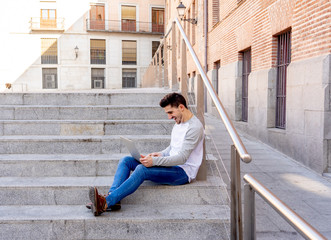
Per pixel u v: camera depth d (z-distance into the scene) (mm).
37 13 31953
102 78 33656
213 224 2822
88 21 32719
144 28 34188
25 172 3584
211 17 13742
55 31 32250
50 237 2801
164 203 3182
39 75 32375
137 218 2801
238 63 10266
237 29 10156
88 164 3596
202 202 3189
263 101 7852
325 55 5148
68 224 2795
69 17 32406
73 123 4309
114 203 2887
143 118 4688
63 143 3955
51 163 3576
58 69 32500
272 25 7434
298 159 5953
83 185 3193
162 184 3205
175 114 3135
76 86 32812
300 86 5887
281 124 7461
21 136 4188
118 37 33406
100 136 4156
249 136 8859
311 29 5641
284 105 7289
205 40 14539
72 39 32594
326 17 5160
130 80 34188
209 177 3506
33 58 32156
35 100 5012
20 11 31672
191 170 3188
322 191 4258
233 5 10570
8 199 3195
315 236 1217
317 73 5297
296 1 6164
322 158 5117
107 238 2807
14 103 5004
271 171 5293
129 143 2998
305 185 4539
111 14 33281
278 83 7574
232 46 10812
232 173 2418
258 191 1711
